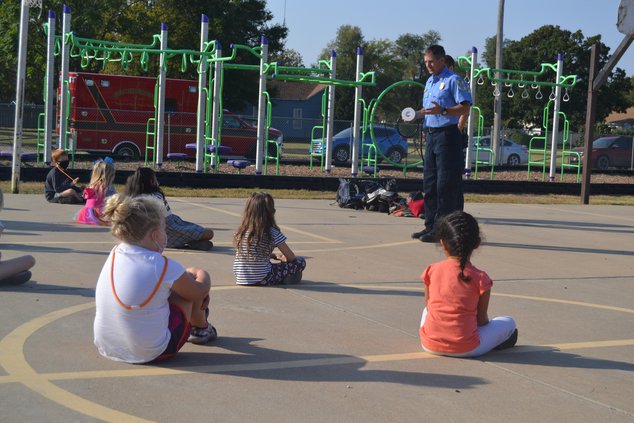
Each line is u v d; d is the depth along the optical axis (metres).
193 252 9.08
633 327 6.50
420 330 5.48
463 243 5.22
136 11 43.97
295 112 63.34
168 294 4.78
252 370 4.88
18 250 8.58
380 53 81.50
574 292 7.89
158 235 4.80
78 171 17.34
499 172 28.64
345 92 66.06
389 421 4.12
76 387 4.42
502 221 13.91
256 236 7.22
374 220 13.14
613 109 62.38
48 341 5.27
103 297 4.75
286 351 5.32
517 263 9.53
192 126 26.84
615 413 4.41
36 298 6.41
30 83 42.72
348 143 28.75
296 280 7.52
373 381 4.77
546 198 20.28
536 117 58.84
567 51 58.69
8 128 33.25
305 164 27.20
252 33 52.53
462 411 4.32
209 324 5.42
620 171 31.42
